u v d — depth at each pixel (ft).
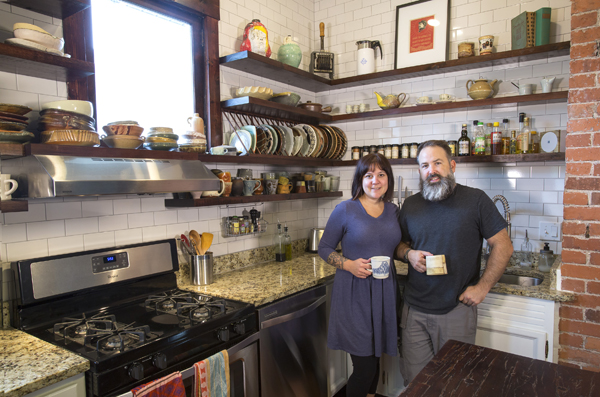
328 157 10.15
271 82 9.63
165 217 7.24
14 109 4.69
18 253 5.39
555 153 7.56
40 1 5.13
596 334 6.24
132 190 5.03
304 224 10.77
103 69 6.43
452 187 5.98
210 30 7.89
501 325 6.96
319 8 11.19
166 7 7.22
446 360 4.13
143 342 4.66
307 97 11.01
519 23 8.19
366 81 10.09
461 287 6.03
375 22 10.30
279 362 6.57
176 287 7.02
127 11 6.77
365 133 10.53
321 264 8.94
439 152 6.06
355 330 6.27
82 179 4.53
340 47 10.89
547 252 7.88
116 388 4.28
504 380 3.67
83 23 6.02
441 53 9.29
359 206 6.51
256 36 8.16
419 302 6.25
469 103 8.51
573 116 6.29
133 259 6.41
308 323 7.28
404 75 9.47
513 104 8.56
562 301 6.45
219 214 8.29
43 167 4.40
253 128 7.95
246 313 5.98
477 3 9.00
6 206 4.52
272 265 8.91
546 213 8.30
